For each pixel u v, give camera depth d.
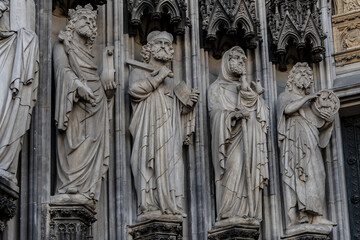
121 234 17.28
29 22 16.61
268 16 19.94
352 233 19.53
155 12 18.44
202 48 19.19
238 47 18.98
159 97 17.86
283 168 18.75
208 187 18.34
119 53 18.27
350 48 20.44
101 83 17.47
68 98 16.78
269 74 19.53
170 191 17.39
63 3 18.02
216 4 19.23
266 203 18.62
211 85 18.84
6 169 15.30
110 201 17.52
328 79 20.16
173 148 17.64
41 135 16.70
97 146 17.02
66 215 16.38
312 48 19.86
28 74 15.90
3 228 15.23
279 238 18.48
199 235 17.91
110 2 18.56
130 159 17.75
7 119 15.55
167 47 18.30
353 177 19.95
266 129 18.56
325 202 19.22
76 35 17.48
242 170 18.09
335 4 21.08
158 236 17.08
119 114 17.89
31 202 16.27
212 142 18.38
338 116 20.03
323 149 19.45
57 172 16.77
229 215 17.92
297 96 19.14
